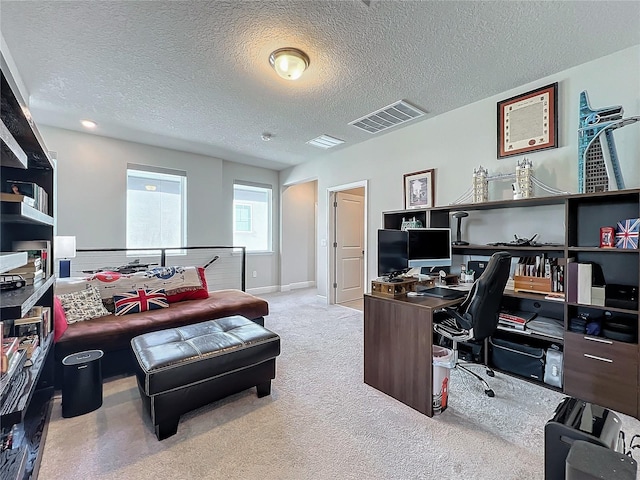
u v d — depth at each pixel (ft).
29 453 4.79
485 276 6.92
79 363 6.19
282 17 6.18
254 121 11.79
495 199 9.65
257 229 19.86
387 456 5.08
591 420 4.18
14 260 3.63
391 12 6.04
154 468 4.80
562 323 7.79
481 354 8.71
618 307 6.34
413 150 12.22
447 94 9.59
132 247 14.74
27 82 8.71
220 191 17.31
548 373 7.41
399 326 6.84
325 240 16.97
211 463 4.91
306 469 4.79
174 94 9.52
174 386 5.57
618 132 7.36
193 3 5.79
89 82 8.75
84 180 13.19
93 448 5.22
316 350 9.83
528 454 5.13
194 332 7.24
